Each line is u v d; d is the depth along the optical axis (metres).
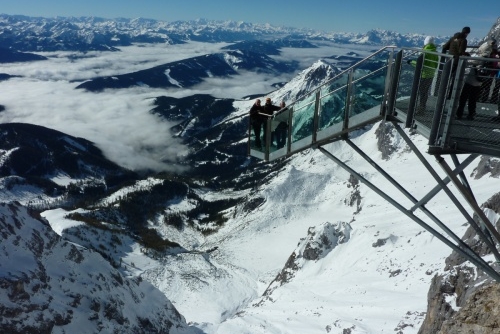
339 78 12.80
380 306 72.19
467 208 103.19
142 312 90.81
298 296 102.44
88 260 88.94
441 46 14.38
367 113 12.04
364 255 115.31
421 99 10.84
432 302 40.66
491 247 12.02
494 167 124.75
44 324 63.47
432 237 94.81
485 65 10.66
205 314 154.62
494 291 19.47
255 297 170.88
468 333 18.69
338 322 70.06
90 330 71.75
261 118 18.56
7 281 63.34
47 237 82.38
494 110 10.37
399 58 11.06
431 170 10.78
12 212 78.31
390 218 136.38
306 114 14.44
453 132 10.04
